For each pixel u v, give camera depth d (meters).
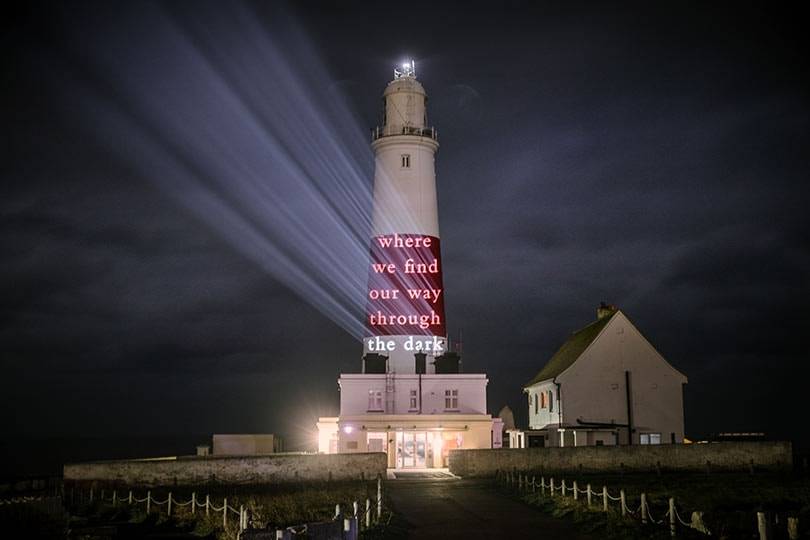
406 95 65.25
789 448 50.78
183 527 32.72
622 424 58.84
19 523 26.06
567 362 61.59
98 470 48.38
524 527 29.78
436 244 63.69
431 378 60.00
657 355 60.12
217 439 67.19
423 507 36.75
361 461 50.19
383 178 64.19
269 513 33.00
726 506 33.25
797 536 20.39
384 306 61.78
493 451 50.38
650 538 25.44
